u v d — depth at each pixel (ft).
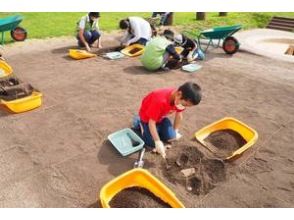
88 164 11.36
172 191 10.27
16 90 15.71
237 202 10.01
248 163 11.75
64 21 30.37
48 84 17.44
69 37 26.12
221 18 36.40
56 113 14.57
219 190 10.41
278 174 11.29
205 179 10.73
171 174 10.91
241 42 27.61
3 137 12.73
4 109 14.67
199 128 13.84
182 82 18.62
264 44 30.01
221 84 18.61
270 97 17.21
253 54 24.71
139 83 18.19
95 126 13.70
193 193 10.25
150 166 11.26
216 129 13.17
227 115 15.11
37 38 25.30
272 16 37.17
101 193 9.16
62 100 15.76
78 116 14.42
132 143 12.30
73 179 10.66
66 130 13.34
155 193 9.88
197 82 18.72
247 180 10.91
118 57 21.95
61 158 11.64
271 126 14.34
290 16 36.96
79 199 9.89
